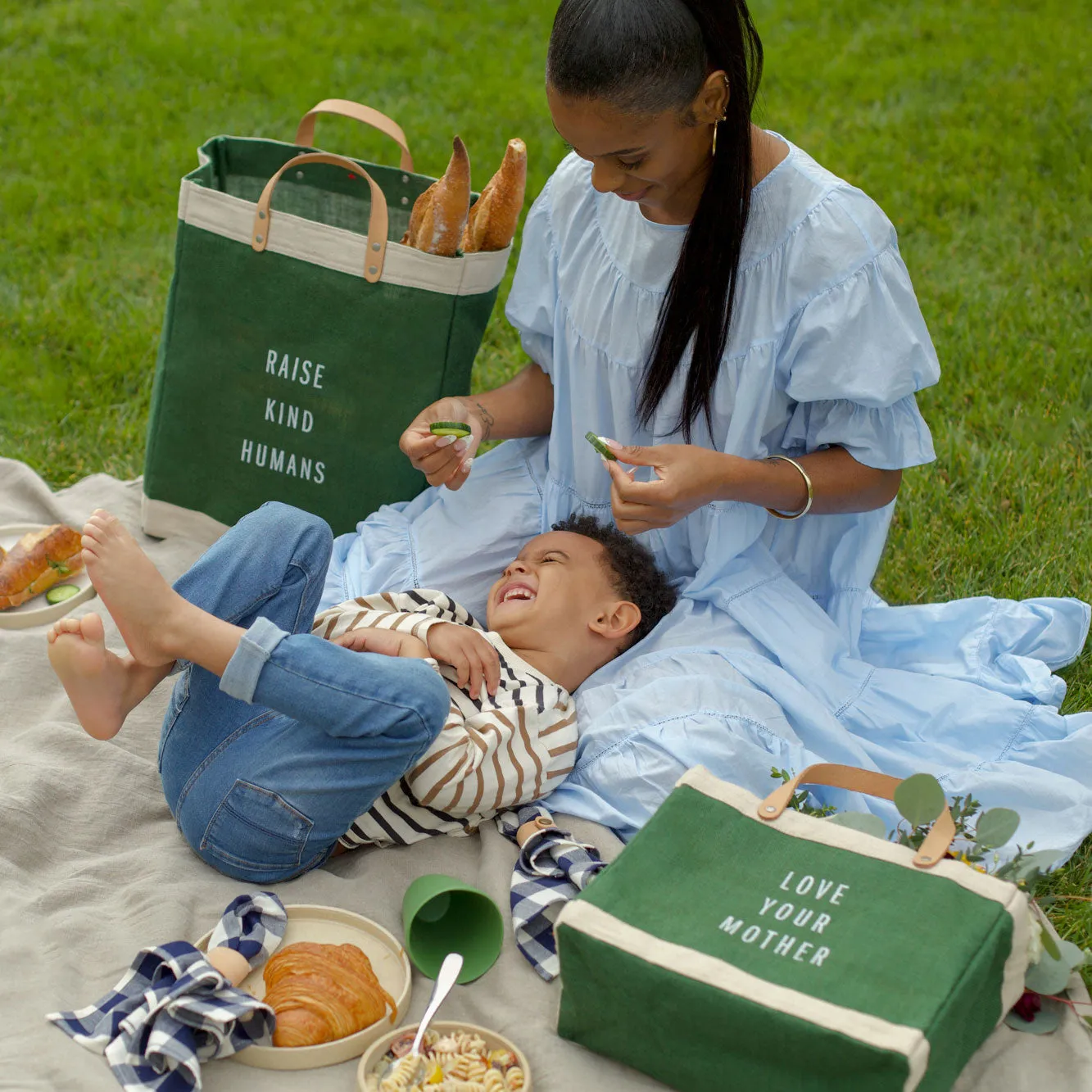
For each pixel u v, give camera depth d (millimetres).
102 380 4430
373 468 3381
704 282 2738
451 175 3090
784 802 2246
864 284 2709
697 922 2055
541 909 2309
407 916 2232
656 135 2465
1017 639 3172
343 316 3242
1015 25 7492
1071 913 2508
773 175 2740
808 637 2930
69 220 5445
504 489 3270
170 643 2217
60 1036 2029
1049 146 6098
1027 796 2676
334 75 6973
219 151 3498
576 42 2367
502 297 5000
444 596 2889
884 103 6691
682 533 3080
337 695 2201
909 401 2859
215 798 2340
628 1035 2049
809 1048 1873
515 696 2668
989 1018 2084
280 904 2254
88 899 2332
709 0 2410
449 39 7508
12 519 3568
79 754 2652
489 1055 2051
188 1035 1975
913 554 3717
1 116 6312
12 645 2943
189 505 3535
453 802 2498
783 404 2895
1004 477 3979
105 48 7152
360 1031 2076
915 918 2014
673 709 2652
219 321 3336
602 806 2605
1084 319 4836
